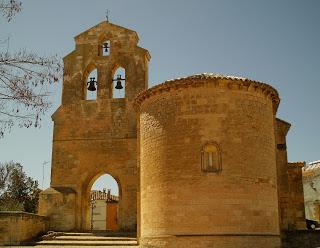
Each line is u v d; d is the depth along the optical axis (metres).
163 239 19.81
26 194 53.97
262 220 19.89
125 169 32.06
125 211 31.16
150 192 21.14
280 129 28.20
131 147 32.41
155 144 21.36
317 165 44.50
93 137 33.03
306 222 29.39
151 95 22.14
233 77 20.78
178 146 20.44
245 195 19.70
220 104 20.53
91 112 33.53
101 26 35.28
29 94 11.41
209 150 20.12
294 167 27.69
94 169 32.50
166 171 20.44
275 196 21.20
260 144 20.94
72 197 31.69
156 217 20.45
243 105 20.88
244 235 19.20
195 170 19.88
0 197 52.81
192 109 20.61
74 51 35.12
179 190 19.89
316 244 23.41
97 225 54.12
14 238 26.05
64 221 31.20
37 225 28.97
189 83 20.67
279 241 20.84
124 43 34.62
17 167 54.88
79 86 34.25
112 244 25.23
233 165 19.91
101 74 34.31
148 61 35.59
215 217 19.27
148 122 22.17
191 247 19.11
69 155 32.94
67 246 25.28
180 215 19.61
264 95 21.86
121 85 33.94
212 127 20.27
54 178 32.66
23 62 11.39
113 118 33.19
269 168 21.14
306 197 44.34
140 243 21.98
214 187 19.58
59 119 33.75
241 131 20.48
